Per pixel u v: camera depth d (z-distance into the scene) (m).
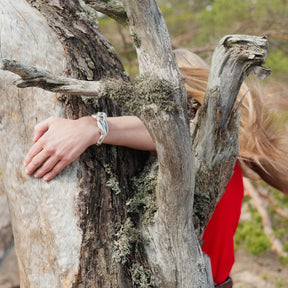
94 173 1.34
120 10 1.12
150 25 1.06
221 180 1.36
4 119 1.40
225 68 1.19
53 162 1.29
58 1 1.54
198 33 5.12
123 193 1.38
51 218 1.29
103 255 1.26
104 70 1.48
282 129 1.82
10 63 0.98
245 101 1.67
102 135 1.32
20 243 1.36
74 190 1.29
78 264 1.24
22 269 1.37
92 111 1.41
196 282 1.27
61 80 1.08
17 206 1.37
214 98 1.22
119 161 1.42
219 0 4.93
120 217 1.33
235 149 1.33
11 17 1.42
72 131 1.29
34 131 1.35
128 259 1.29
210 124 1.27
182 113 1.10
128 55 3.23
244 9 4.85
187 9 5.59
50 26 1.43
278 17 4.86
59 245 1.26
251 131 1.67
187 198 1.18
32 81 1.05
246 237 4.11
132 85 1.12
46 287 1.28
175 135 1.09
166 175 1.14
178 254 1.25
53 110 1.36
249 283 4.53
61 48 1.40
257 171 1.81
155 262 1.27
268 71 1.15
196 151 1.32
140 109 1.10
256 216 4.35
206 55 3.54
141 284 1.27
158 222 1.26
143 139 1.38
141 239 1.30
